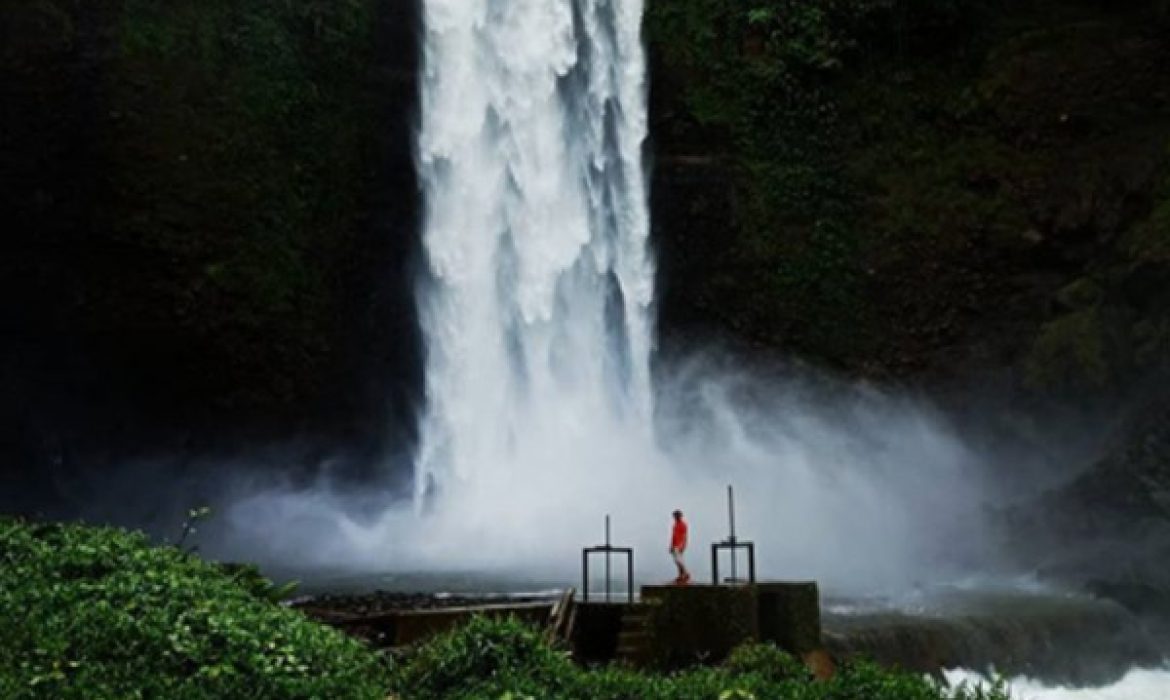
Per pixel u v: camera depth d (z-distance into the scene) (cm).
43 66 2534
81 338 2606
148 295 2638
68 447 2645
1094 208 3020
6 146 2508
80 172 2566
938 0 3322
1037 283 3092
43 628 965
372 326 2955
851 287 3219
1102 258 2958
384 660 1154
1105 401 2736
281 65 2889
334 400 2883
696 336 3219
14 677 879
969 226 3188
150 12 2695
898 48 3381
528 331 3114
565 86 3272
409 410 2964
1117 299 2769
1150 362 2616
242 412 2777
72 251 2573
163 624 996
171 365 2691
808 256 3241
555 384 3117
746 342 3209
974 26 3381
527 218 3169
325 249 2906
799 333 3203
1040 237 3094
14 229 2525
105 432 2677
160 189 2648
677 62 3344
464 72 3164
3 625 965
